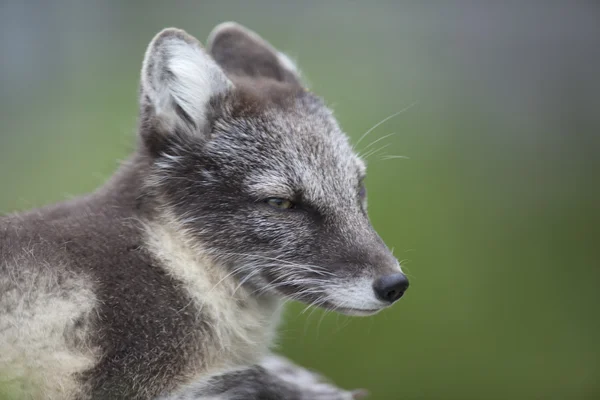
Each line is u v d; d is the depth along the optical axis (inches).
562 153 779.4
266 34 940.6
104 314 247.4
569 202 702.5
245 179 275.3
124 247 260.1
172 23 990.4
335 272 271.0
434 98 829.2
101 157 701.9
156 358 250.8
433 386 516.1
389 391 501.0
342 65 861.2
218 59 332.8
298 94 303.9
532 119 831.7
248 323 282.0
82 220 265.4
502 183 709.3
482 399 521.0
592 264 632.4
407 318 542.3
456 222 627.8
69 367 242.8
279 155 279.9
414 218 611.5
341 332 508.4
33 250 251.8
